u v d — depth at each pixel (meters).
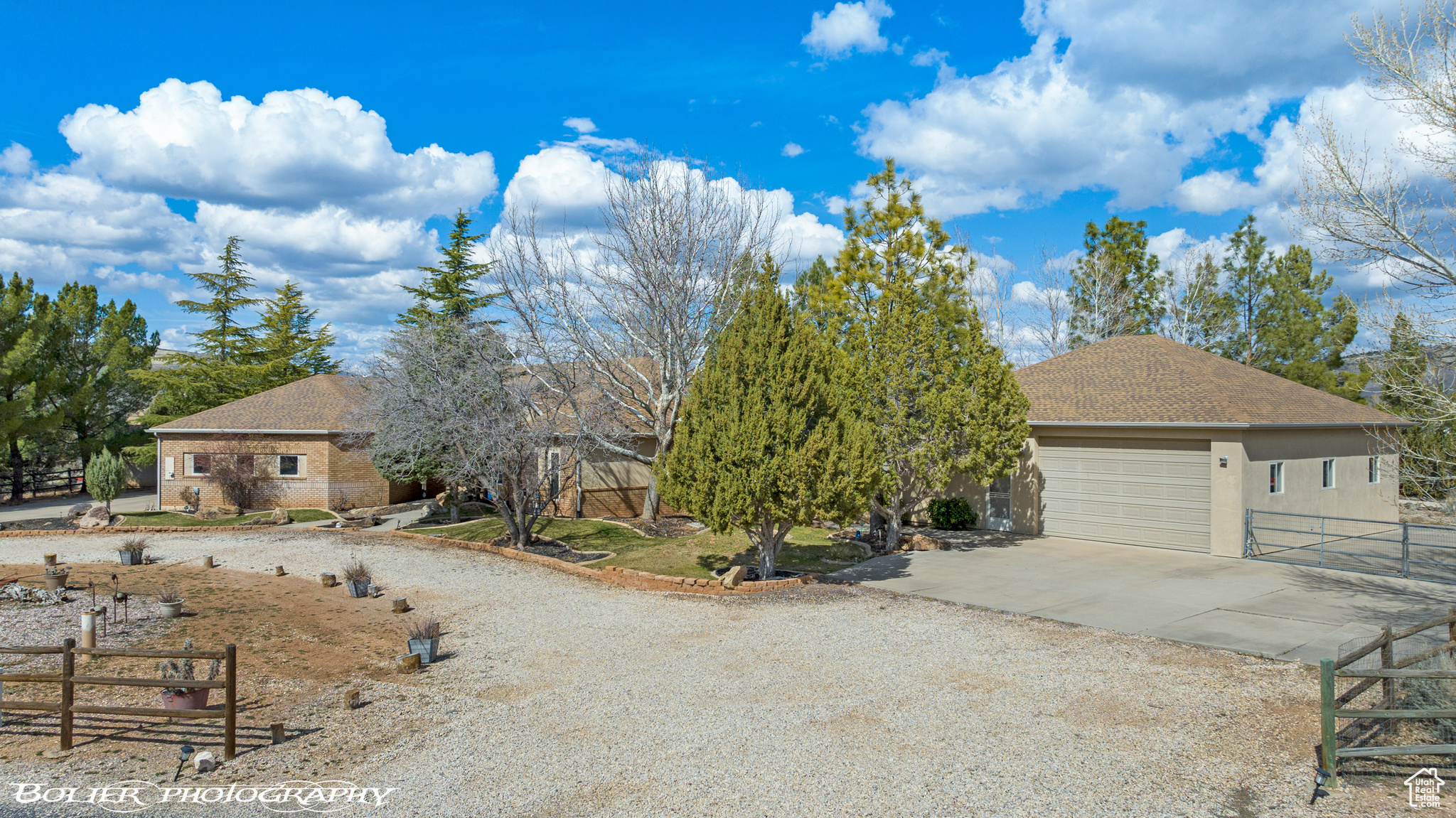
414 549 20.66
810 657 10.58
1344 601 13.46
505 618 13.24
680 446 14.95
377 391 23.45
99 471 25.36
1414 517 23.97
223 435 28.17
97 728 8.33
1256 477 18.28
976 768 7.07
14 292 30.16
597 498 25.45
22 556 19.25
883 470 17.95
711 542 19.75
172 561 18.67
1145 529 19.48
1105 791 6.61
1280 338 33.12
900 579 15.59
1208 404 18.95
